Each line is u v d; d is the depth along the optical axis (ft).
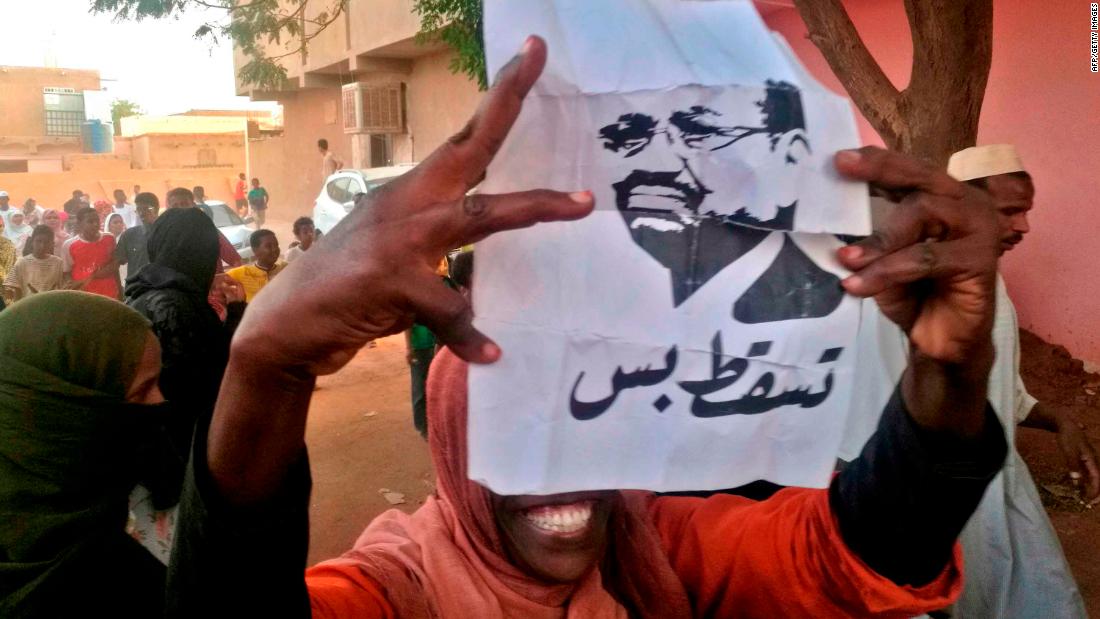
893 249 2.91
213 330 10.37
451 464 4.18
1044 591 7.79
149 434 5.31
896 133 14.14
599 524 4.03
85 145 126.62
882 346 6.32
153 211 29.40
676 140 2.76
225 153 114.93
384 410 23.02
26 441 4.56
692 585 4.60
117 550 4.85
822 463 3.11
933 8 13.24
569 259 2.76
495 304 2.72
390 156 53.36
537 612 4.04
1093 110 20.66
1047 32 21.38
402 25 44.19
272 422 2.66
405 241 2.39
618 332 2.82
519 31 2.62
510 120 2.40
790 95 2.85
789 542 4.24
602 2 2.79
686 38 2.85
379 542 4.35
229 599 2.87
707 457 2.99
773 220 2.86
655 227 2.81
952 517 3.63
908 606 3.81
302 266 2.49
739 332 2.94
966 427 3.46
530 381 2.77
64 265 27.89
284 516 2.85
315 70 56.03
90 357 4.77
